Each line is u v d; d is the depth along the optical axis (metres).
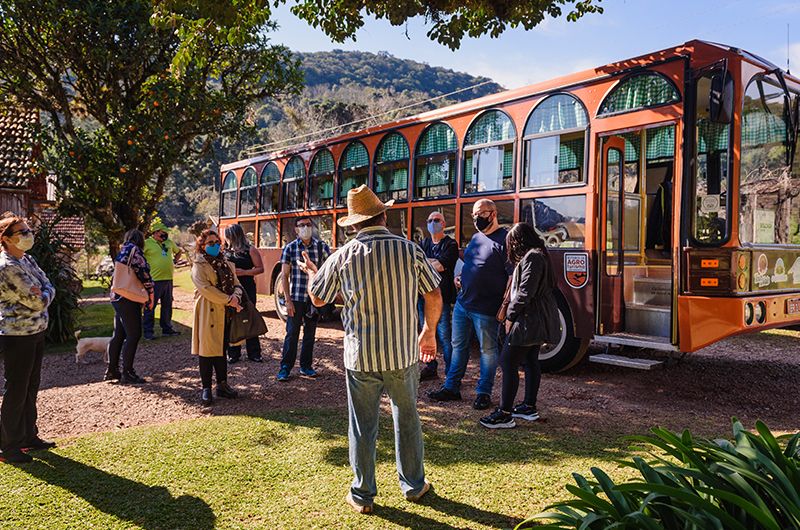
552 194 6.91
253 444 4.60
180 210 64.06
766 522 1.99
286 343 6.81
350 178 10.42
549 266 4.88
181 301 15.92
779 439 2.71
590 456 4.28
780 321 5.91
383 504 3.54
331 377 6.99
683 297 5.71
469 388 6.42
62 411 5.71
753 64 5.76
